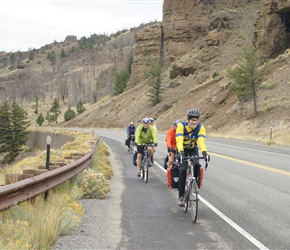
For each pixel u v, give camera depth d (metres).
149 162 12.51
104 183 9.84
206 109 54.31
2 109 74.31
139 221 7.25
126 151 26.00
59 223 6.28
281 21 54.69
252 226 6.88
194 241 6.02
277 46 54.53
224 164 16.48
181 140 7.71
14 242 5.08
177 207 8.50
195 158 7.62
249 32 79.69
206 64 78.50
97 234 6.35
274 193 9.98
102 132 64.62
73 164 9.95
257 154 21.12
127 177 13.55
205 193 10.02
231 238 6.18
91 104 165.62
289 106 39.25
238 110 46.44
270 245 5.82
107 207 8.45
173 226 6.90
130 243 5.91
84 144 25.30
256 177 12.77
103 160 16.77
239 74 43.50
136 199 9.41
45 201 7.73
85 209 8.15
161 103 73.75
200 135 7.77
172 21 98.25
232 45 78.56
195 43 93.69
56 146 66.44
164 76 87.06
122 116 86.00
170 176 8.73
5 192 5.68
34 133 90.69
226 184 11.42
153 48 104.88
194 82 73.31
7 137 73.75
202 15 96.50
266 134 36.00
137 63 107.12
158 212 8.00
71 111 124.06
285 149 25.03
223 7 96.12
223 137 39.19
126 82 120.88
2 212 6.11
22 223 5.64
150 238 6.18
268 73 49.25
